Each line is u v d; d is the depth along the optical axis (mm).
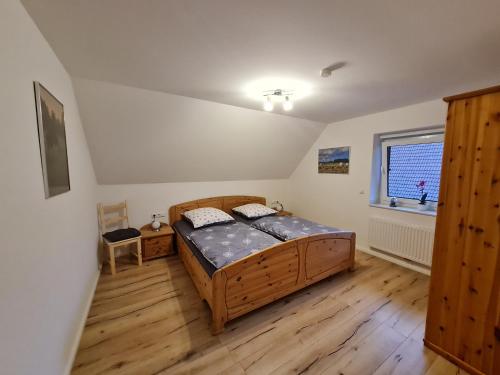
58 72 1587
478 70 1792
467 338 1489
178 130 2770
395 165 3199
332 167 3850
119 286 2480
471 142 1407
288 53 1527
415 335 1811
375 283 2578
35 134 1162
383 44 1412
